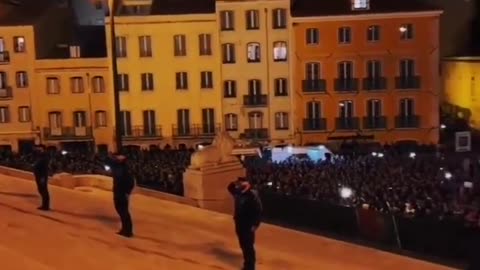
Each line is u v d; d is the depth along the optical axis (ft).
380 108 177.88
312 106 179.11
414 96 176.86
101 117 186.50
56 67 186.29
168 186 88.48
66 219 66.85
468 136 130.21
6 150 181.16
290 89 178.91
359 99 177.68
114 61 98.07
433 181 95.40
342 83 177.27
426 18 174.29
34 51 186.50
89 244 56.65
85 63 185.06
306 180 97.71
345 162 125.18
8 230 61.57
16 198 79.30
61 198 79.82
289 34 177.27
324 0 182.91
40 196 78.48
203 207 72.43
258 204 44.70
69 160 136.77
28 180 96.58
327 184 94.22
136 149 177.99
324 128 178.19
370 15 174.29
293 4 182.29
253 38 179.01
